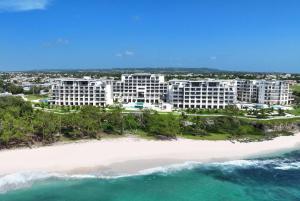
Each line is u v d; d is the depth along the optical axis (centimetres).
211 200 9119
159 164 11612
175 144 13950
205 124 16662
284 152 13812
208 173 11056
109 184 9838
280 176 10988
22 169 10544
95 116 15588
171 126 14962
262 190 9844
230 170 11425
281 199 9262
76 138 14200
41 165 10931
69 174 10394
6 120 12925
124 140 14212
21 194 8981
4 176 9975
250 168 11706
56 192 9169
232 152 13400
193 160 12225
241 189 9869
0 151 12100
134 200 8900
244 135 15975
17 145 12825
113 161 11638
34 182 9731
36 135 13775
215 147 13875
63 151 12375
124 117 16288
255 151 13725
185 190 9662
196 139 14875
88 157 11856
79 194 9112
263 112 19738
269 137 15875
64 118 14725
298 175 11075
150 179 10331
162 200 8981
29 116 14188
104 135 14912
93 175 10412
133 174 10662
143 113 17100
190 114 19875
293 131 17475
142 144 13725
